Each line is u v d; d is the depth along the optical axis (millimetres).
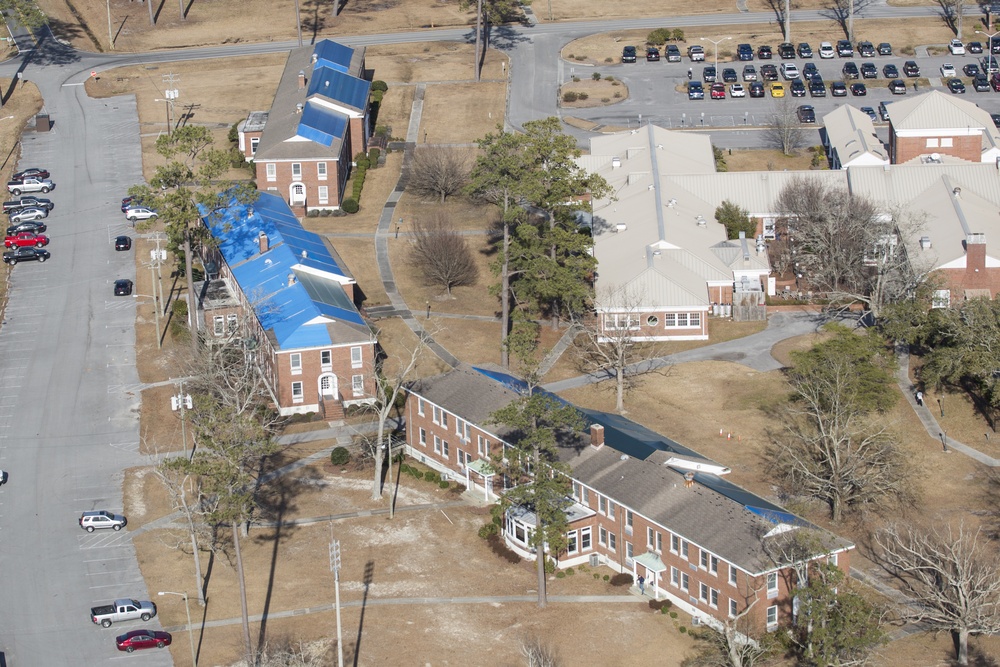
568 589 113188
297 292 146125
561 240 148375
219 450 110062
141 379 148625
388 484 129000
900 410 135625
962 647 101812
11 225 182750
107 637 108875
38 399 145500
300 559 117875
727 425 133375
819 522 118938
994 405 133250
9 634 109750
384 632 107688
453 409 128125
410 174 193875
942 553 110500
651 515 110875
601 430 120000
